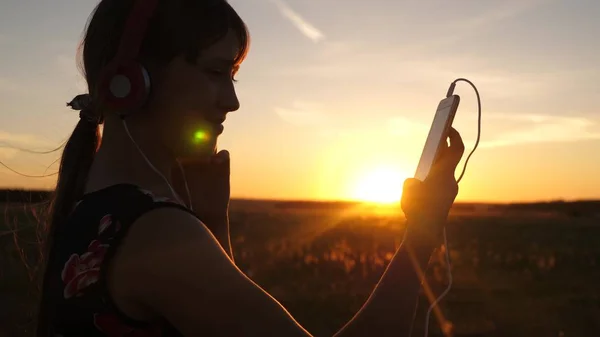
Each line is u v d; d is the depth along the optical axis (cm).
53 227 145
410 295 124
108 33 141
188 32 131
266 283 1526
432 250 132
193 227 114
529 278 1761
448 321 1070
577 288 1560
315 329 1009
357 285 1509
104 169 136
